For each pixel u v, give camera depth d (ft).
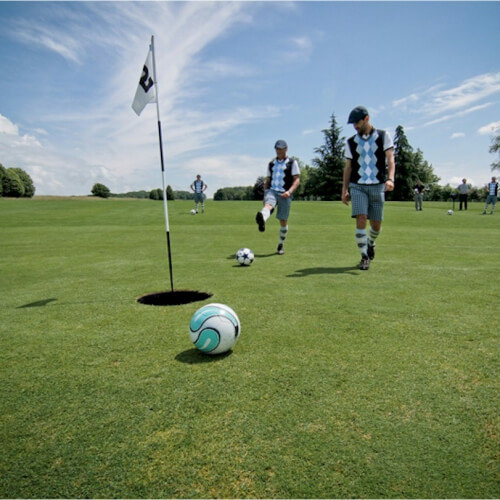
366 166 18.83
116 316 12.04
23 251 27.20
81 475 5.16
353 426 6.04
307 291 14.56
